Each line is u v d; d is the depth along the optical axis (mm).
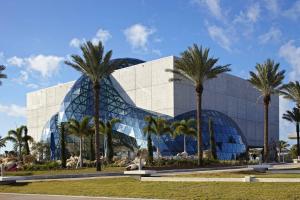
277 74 59406
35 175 40188
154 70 90312
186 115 86062
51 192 25531
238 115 108375
